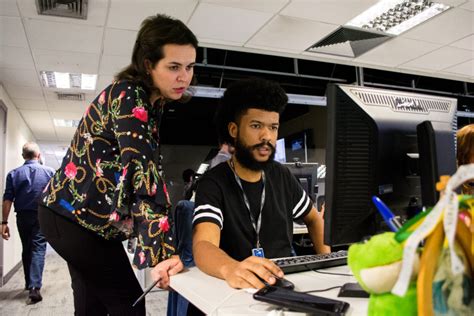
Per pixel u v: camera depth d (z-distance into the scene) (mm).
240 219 1105
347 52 4297
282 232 1159
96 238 1065
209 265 870
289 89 5828
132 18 3201
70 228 1056
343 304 572
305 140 7223
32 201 3611
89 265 1072
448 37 3955
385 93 840
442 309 382
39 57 4004
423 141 802
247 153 1119
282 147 3873
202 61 4598
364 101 807
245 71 4969
